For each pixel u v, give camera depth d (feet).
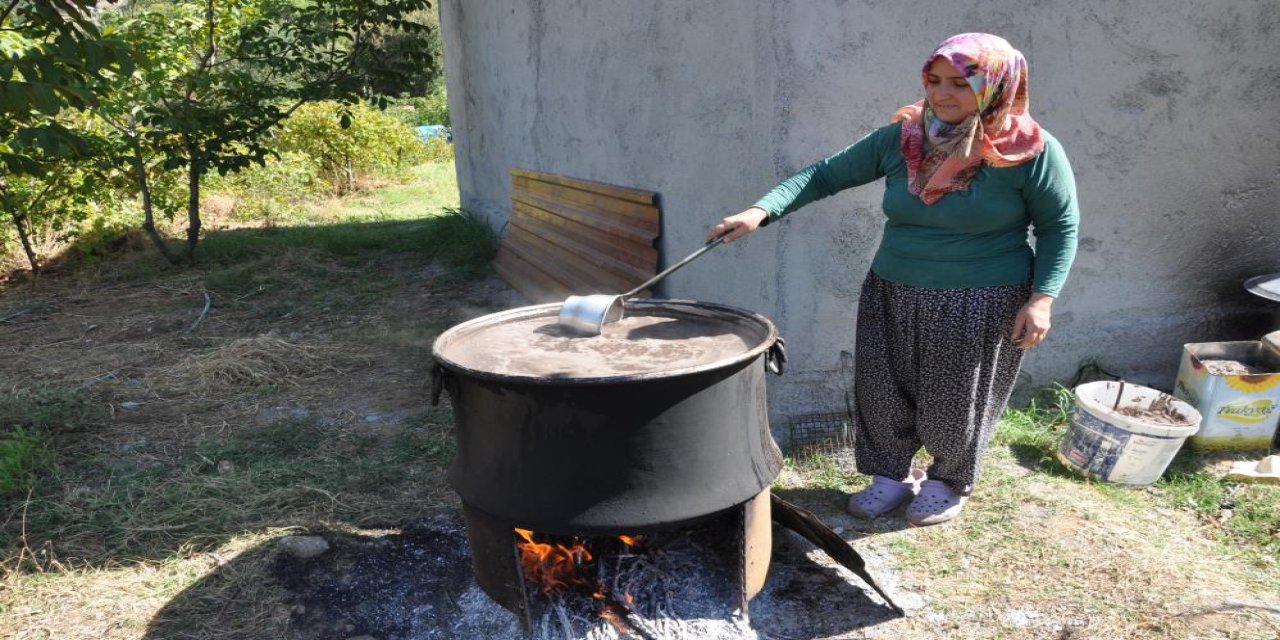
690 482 6.82
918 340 8.35
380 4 26.61
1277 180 12.30
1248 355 11.37
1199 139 11.90
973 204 7.64
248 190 32.76
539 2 17.85
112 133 24.08
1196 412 10.28
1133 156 11.81
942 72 7.11
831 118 10.54
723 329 8.13
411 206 35.06
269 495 10.50
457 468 7.51
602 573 7.97
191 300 20.51
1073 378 12.56
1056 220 7.66
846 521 9.67
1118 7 11.14
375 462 11.43
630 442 6.57
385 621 8.07
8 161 16.56
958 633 7.68
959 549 9.00
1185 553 8.79
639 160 14.35
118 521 9.93
